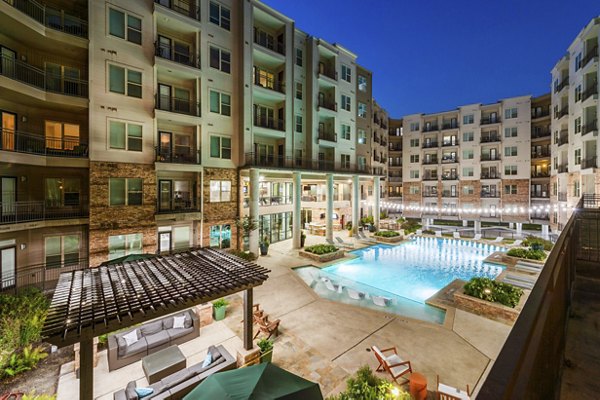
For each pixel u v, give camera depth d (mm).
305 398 4887
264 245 20719
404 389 7184
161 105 17703
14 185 13586
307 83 25125
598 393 2730
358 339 9602
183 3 18125
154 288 7137
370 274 17750
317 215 32531
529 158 35344
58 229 14352
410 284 16016
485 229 37031
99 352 8555
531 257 18641
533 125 36062
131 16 15789
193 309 10328
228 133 19859
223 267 8891
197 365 7570
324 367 8125
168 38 17906
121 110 15430
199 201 18266
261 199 24438
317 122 25500
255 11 21094
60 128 14875
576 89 23391
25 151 13383
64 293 6895
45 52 14422
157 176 17500
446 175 41844
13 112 13547
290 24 23266
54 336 5195
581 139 21859
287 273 16672
